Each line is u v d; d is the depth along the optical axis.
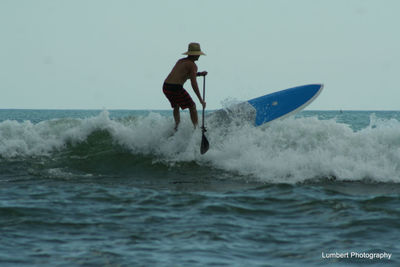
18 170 26.03
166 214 17.00
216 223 15.88
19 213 16.83
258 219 16.41
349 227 15.39
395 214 16.80
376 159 24.58
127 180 23.95
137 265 12.09
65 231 14.91
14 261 12.18
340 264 12.19
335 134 26.77
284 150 26.64
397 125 26.39
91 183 22.98
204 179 23.98
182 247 13.49
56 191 20.80
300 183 22.66
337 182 22.88
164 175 25.28
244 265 12.18
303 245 13.71
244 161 26.03
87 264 12.11
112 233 14.75
